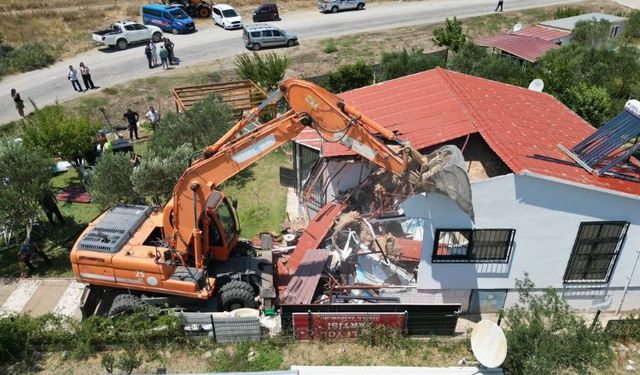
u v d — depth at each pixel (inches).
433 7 2069.4
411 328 513.7
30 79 1333.7
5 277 642.8
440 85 722.8
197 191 498.3
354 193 645.3
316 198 711.1
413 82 756.0
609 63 1152.2
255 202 810.2
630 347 511.8
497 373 463.8
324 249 584.1
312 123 485.7
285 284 576.4
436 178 459.2
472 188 487.2
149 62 1379.2
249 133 497.0
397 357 493.4
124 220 564.1
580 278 545.3
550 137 597.3
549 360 434.6
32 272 652.1
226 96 1117.7
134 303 526.3
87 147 873.5
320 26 1782.7
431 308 501.0
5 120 1120.2
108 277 528.4
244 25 1594.5
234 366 484.1
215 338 510.0
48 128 836.6
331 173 659.4
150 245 548.4
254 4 2021.4
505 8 2057.1
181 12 1702.8
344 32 1716.3
